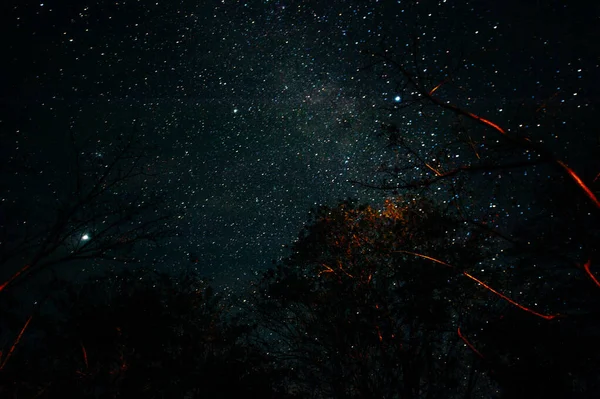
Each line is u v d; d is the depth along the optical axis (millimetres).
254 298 5867
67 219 3420
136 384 3420
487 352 4051
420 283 4734
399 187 3139
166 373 3520
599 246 3627
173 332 3756
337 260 5520
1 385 3172
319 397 5238
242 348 3963
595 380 3693
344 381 5043
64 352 3451
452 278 4766
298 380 5113
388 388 5090
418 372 4984
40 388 3283
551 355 3727
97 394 3477
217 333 4148
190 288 4543
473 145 3494
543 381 3670
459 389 5133
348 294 5359
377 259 5445
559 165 2264
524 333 3824
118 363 3561
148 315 3562
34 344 3455
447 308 4930
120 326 3479
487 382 5281
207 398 3584
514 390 3742
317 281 5609
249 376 3854
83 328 3424
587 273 2990
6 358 3102
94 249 3455
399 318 5121
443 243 4930
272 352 5461
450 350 5082
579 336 3674
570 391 3670
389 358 5035
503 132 2443
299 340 5586
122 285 3992
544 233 3986
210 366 3627
